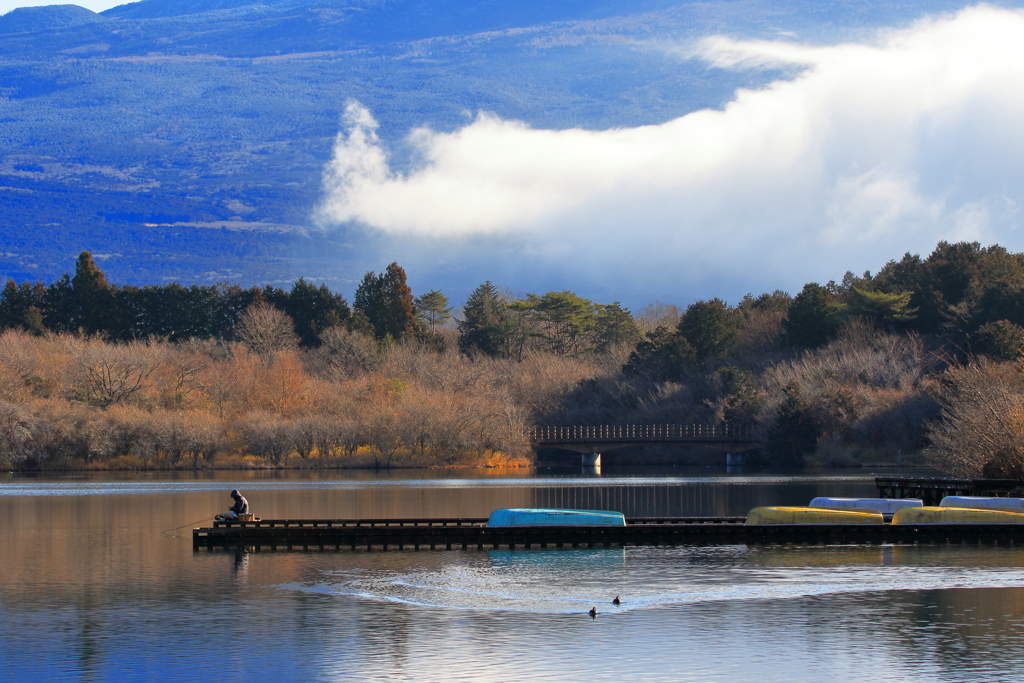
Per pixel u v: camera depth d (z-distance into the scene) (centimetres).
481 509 9306
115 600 4709
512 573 5456
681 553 6178
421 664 3631
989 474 8906
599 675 3509
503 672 3550
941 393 16025
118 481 13525
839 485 12912
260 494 11294
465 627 4172
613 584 5106
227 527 6562
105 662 3672
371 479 14325
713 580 5216
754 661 3669
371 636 4012
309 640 3956
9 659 3709
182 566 5697
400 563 5803
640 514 8994
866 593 4847
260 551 6328
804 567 5631
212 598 4753
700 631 4097
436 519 6900
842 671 3559
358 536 6594
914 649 3819
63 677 3497
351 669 3578
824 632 4069
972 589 4941
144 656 3744
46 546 6575
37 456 15825
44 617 4366
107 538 6994
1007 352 16512
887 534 6625
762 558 5994
